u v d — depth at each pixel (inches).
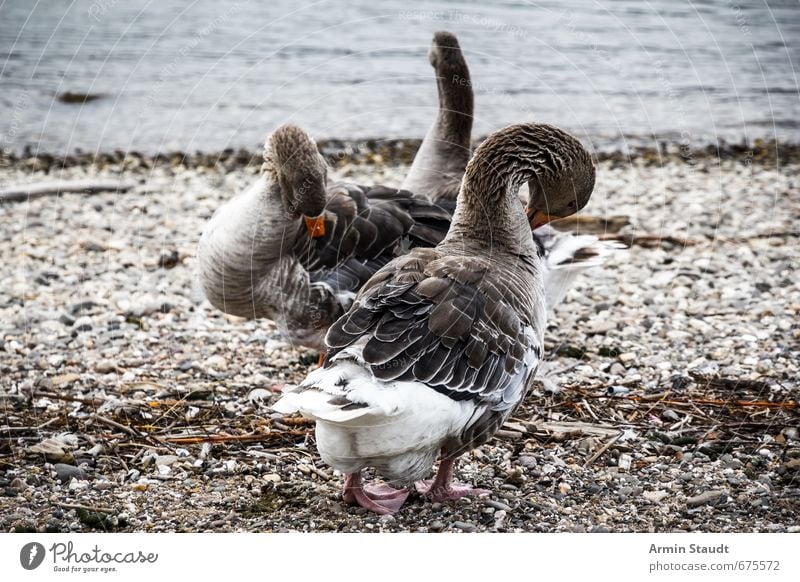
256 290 248.8
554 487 197.9
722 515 187.3
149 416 231.8
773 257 367.9
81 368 263.7
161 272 347.6
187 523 183.3
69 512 186.9
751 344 281.9
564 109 589.3
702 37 747.4
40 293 323.0
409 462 168.2
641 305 318.0
